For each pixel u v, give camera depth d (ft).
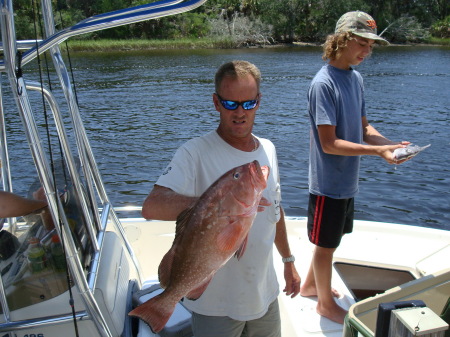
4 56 5.91
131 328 8.07
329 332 9.16
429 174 35.17
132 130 50.26
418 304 5.41
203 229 5.59
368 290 11.55
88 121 54.70
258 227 6.75
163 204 6.02
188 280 5.79
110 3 131.75
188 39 168.14
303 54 140.97
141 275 9.71
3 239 7.09
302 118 55.77
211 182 6.54
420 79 90.63
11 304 6.82
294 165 37.17
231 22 179.22
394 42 184.55
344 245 12.00
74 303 6.88
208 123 54.29
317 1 182.70
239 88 6.25
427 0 192.54
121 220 12.72
